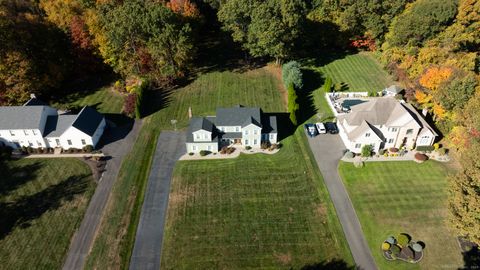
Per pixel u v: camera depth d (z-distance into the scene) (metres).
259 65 93.38
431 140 63.69
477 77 63.44
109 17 78.81
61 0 84.81
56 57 82.50
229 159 62.97
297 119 71.75
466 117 58.44
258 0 84.06
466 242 47.28
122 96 81.25
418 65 75.31
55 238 48.84
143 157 63.69
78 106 77.56
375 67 92.94
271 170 60.31
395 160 61.81
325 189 56.19
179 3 92.69
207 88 84.00
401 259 45.41
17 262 45.72
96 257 46.34
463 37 76.31
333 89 82.81
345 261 45.41
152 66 85.25
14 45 74.75
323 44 101.69
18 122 63.50
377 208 52.69
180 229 50.09
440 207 52.62
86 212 52.81
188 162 62.47
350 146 63.44
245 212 52.56
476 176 43.81
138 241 48.41
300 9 92.19
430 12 80.12
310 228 49.84
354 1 95.19
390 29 92.44
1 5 81.31
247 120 64.50
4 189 56.94
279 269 44.59
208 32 111.50
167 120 73.69
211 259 45.91
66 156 64.06
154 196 55.62
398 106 63.47
